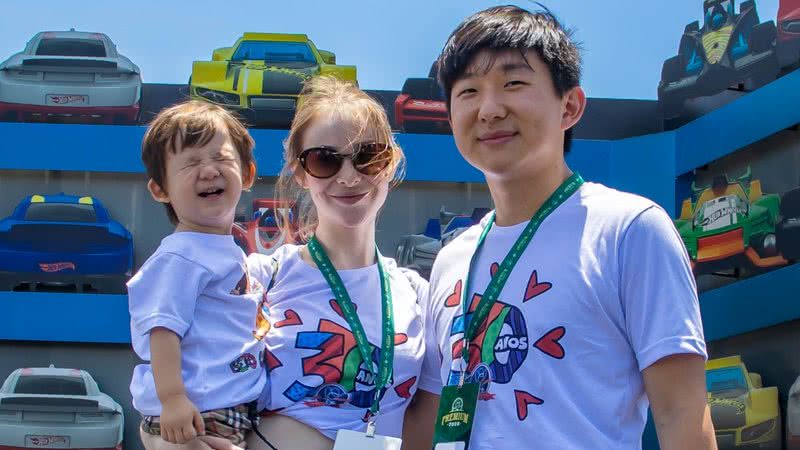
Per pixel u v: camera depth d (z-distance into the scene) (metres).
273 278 3.20
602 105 10.26
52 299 9.23
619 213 2.57
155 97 9.93
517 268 2.65
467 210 9.88
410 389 3.05
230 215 3.18
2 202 9.63
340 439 2.81
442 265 2.95
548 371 2.51
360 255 3.17
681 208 9.82
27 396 8.62
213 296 3.05
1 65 9.64
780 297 8.42
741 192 9.09
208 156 3.14
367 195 3.09
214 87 9.59
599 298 2.51
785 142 8.91
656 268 2.49
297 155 3.20
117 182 9.76
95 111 9.64
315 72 9.69
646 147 9.98
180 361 2.93
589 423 2.46
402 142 9.74
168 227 9.73
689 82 9.85
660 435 2.44
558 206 2.69
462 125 2.72
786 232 8.52
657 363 2.45
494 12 2.76
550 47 2.69
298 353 3.01
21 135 9.59
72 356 9.31
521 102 2.64
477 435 2.58
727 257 9.11
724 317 9.04
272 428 2.99
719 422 8.57
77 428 8.64
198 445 2.87
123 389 9.27
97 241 9.34
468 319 2.71
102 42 9.82
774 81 8.84
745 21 9.35
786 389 8.60
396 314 3.10
